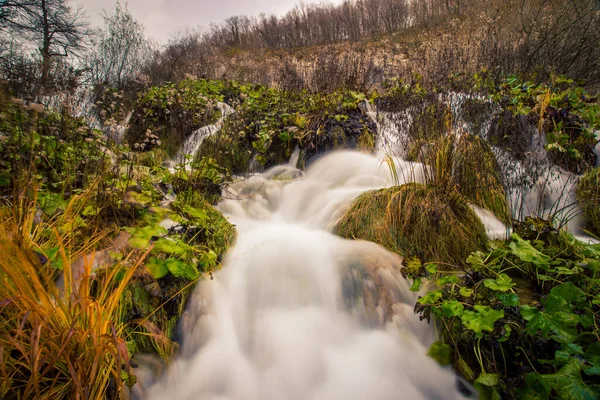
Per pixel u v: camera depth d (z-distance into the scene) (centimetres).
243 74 1252
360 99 613
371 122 574
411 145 480
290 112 647
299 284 291
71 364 147
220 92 872
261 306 278
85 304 163
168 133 671
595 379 184
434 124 456
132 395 196
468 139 418
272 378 238
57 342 158
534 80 626
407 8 2009
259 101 724
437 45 955
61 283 207
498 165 402
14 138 278
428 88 638
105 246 245
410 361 237
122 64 1065
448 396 216
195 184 404
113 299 182
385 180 450
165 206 331
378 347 252
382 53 1125
